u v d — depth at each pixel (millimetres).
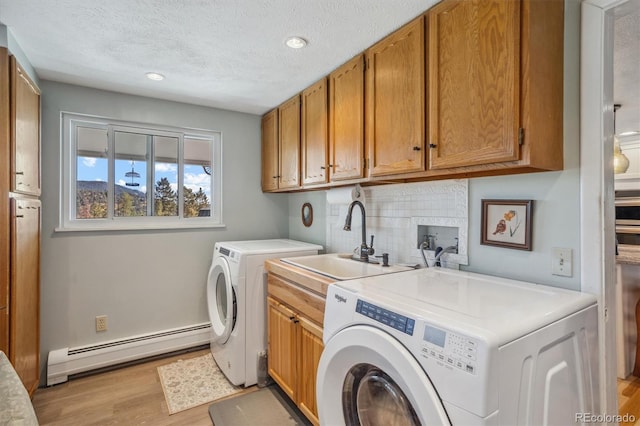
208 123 2980
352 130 1979
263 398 2154
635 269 2512
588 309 1165
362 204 2217
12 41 1754
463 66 1350
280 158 2861
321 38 1772
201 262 2988
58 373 2314
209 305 2711
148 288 2760
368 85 1861
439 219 1829
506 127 1203
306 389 1774
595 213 1245
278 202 3375
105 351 2490
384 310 1073
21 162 1820
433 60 1479
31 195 2051
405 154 1619
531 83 1163
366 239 2352
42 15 1560
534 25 1175
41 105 2334
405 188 2037
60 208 2438
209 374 2461
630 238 3283
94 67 2148
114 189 2689
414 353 938
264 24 1643
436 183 1844
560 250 1335
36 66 2127
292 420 1931
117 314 2639
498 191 1552
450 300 1125
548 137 1241
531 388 897
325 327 1340
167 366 2582
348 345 1177
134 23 1637
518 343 857
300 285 1830
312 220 3029
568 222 1314
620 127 3438
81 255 2508
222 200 3072
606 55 1248
